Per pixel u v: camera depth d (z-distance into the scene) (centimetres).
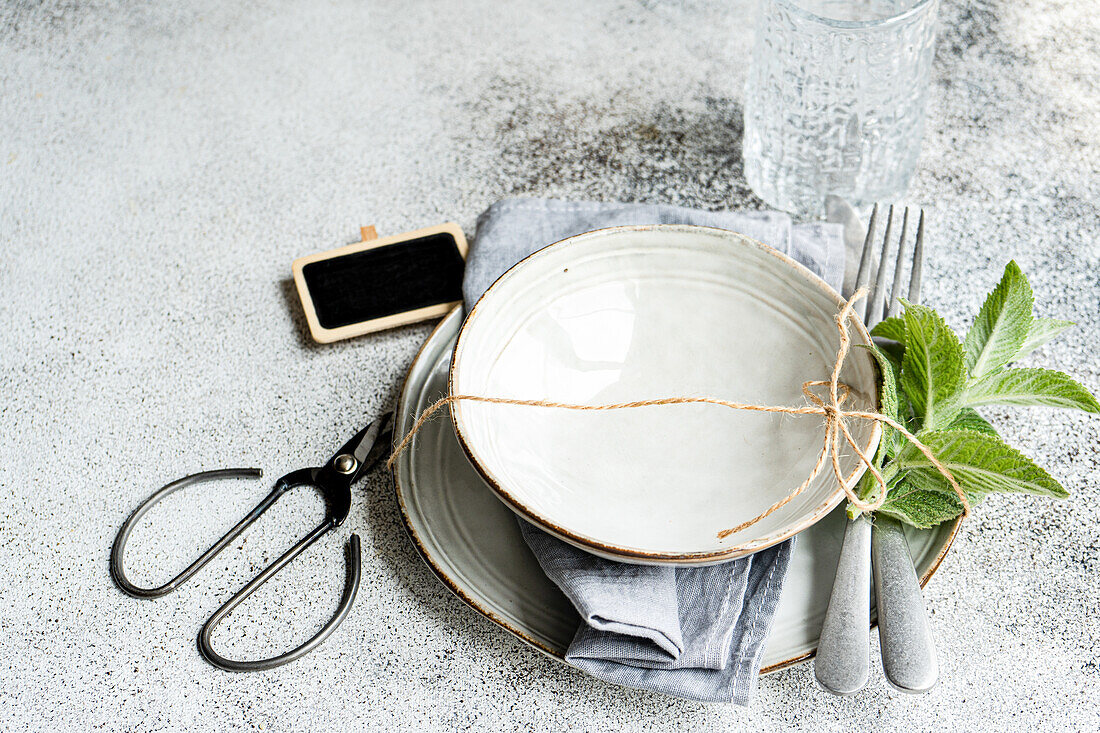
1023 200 71
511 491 43
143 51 89
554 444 49
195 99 84
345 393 62
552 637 46
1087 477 55
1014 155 74
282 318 67
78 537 56
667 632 43
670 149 76
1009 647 49
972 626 50
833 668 42
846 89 63
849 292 60
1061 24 84
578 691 49
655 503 47
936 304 64
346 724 48
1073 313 63
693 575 45
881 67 62
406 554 54
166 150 80
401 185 75
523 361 51
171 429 61
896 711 47
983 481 44
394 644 51
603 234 51
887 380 45
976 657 49
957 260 67
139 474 59
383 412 60
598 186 74
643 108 80
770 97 67
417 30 89
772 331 50
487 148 78
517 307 51
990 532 53
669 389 51
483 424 47
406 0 93
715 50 85
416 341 64
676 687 44
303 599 52
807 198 70
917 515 45
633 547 41
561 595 47
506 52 86
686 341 52
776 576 45
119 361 65
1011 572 52
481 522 49
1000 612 50
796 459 46
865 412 43
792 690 48
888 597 44
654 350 52
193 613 52
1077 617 50
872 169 68
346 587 52
